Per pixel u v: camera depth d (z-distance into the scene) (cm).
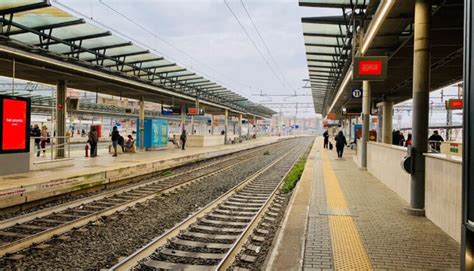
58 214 898
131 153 2438
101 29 1386
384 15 905
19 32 1284
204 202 1098
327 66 2202
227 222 838
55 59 1388
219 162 2388
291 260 546
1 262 571
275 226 820
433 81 2122
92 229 770
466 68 288
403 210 810
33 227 778
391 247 573
